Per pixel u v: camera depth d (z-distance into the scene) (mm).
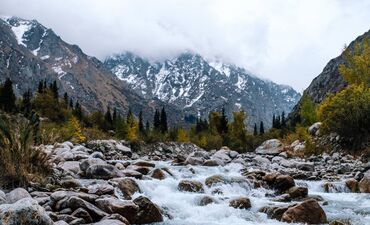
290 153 33812
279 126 94812
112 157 32625
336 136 31609
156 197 14047
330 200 15820
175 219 11820
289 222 11734
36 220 7281
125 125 64812
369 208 14172
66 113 79188
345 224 11219
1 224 7004
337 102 32031
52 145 18828
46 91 89688
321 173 23312
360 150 29016
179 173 19391
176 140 71062
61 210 10359
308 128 40250
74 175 15570
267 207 12812
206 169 21719
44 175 13609
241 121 64750
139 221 11062
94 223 9633
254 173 18812
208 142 66312
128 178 14266
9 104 66562
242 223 11547
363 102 30359
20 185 12211
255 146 62938
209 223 11422
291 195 15734
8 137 13469
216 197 14320
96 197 11688
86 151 27531
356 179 20297
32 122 16797
